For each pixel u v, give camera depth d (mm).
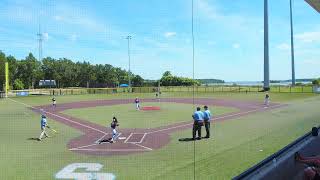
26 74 116062
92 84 115125
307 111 39000
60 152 18703
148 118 33969
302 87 88188
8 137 23656
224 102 53594
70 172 14688
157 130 26219
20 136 24109
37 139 22875
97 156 17625
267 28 83938
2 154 18297
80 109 44688
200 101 55938
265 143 19219
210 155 16859
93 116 36406
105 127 28219
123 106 48625
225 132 24594
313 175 6578
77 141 21984
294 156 8734
